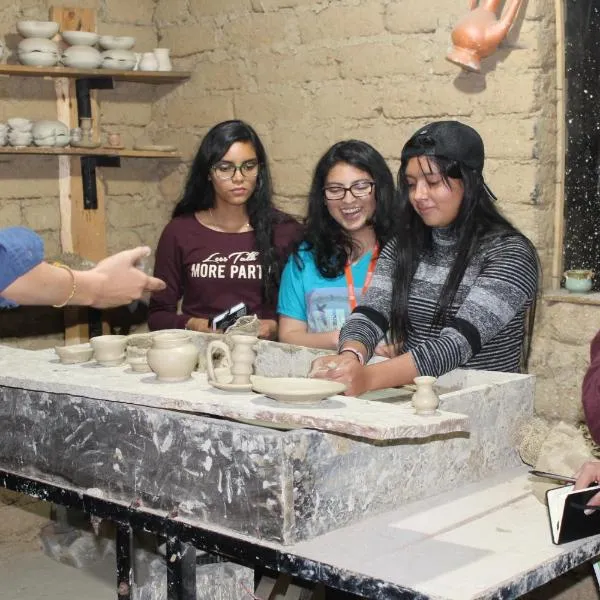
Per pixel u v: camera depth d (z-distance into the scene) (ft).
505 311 7.97
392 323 8.80
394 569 5.65
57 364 8.23
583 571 10.35
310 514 6.11
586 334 10.57
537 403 10.97
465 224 8.30
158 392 6.89
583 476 6.33
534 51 10.65
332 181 9.86
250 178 11.16
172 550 6.51
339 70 12.54
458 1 11.21
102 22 14.43
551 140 11.00
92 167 14.20
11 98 13.58
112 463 7.00
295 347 8.98
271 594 8.95
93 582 11.98
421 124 11.76
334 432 6.21
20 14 13.62
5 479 7.83
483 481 7.47
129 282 6.98
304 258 10.34
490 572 5.62
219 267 11.49
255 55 13.55
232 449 6.17
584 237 11.09
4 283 6.54
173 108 14.82
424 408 6.23
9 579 12.10
